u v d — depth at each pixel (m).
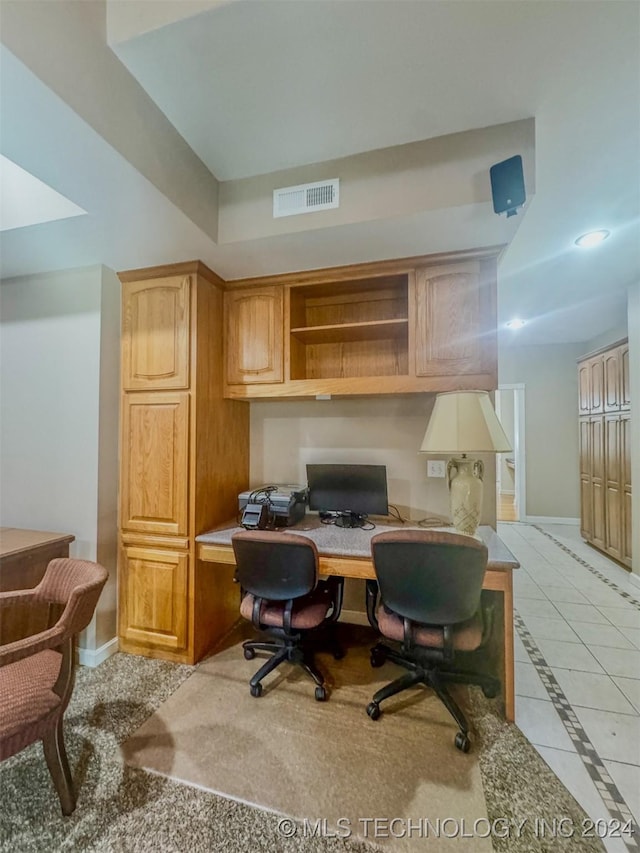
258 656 2.26
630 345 3.33
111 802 1.34
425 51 1.20
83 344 2.25
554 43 1.17
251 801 1.35
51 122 1.19
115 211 1.67
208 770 1.47
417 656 1.83
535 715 1.77
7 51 0.99
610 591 3.20
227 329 2.45
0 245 1.99
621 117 1.46
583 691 1.95
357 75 1.29
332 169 1.75
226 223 1.91
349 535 2.15
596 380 4.27
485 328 2.03
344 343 2.57
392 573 1.67
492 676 1.99
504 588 1.76
